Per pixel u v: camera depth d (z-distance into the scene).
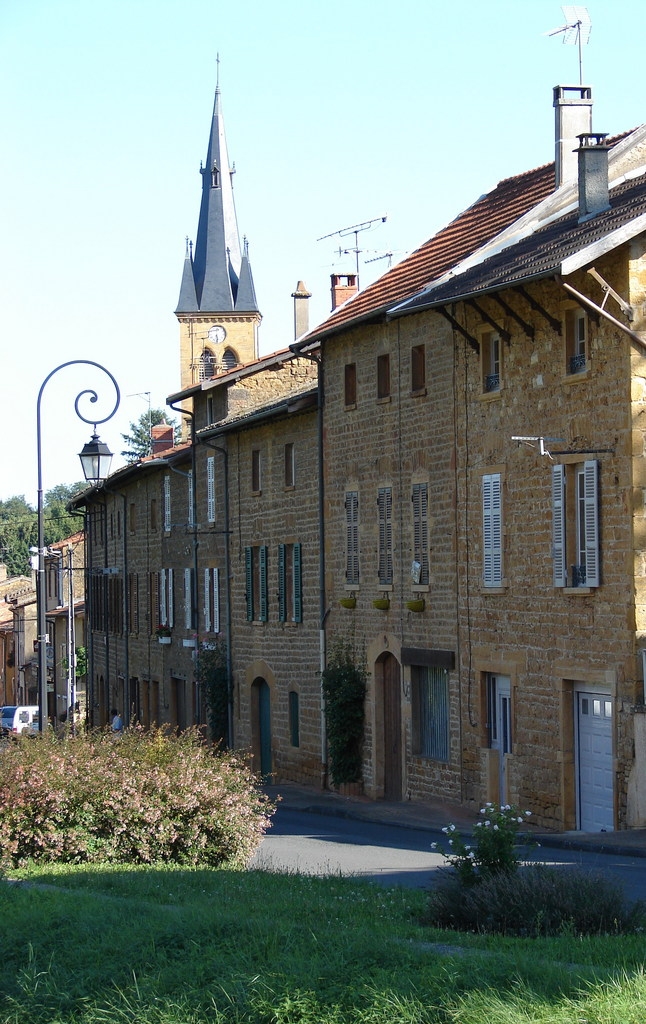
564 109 29.67
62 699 70.38
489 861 12.68
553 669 24.16
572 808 23.75
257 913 11.87
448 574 28.00
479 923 11.62
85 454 25.12
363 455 31.91
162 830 17.47
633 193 25.30
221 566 42.41
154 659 51.94
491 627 26.36
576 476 23.58
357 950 9.82
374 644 31.50
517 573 25.38
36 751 18.05
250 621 39.56
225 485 41.81
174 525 45.53
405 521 29.94
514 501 25.48
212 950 10.34
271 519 37.88
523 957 9.34
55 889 14.00
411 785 29.80
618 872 16.92
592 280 22.73
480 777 26.83
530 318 24.81
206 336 90.81
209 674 41.91
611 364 22.53
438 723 28.88
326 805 30.11
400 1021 8.41
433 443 28.59
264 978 9.42
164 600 50.31
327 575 34.00
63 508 128.25
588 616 23.12
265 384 43.44
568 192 29.36
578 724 23.75
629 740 21.95
